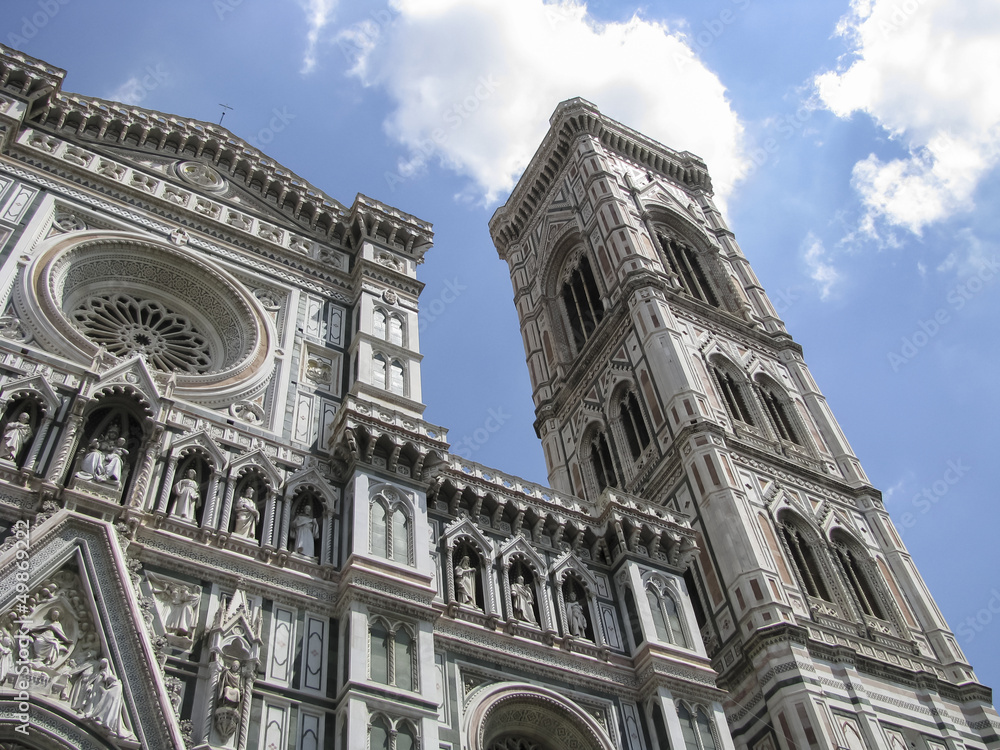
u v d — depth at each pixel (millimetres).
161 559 26375
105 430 29062
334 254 44781
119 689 22406
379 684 25938
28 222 35250
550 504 37188
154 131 44094
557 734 30156
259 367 35469
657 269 63094
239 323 37938
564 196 76938
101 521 25422
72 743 21109
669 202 73938
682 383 52344
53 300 32062
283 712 24641
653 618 34250
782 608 40562
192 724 23078
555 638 32156
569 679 31312
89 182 39125
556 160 79812
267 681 25109
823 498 50062
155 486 28281
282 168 47062
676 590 36062
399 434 33562
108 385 29438
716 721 31641
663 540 37594
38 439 27109
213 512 28516
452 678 28859
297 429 33781
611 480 56562
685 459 49156
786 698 37000
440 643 29625
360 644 26672
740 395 55656
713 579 43594
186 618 25328
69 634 23312
